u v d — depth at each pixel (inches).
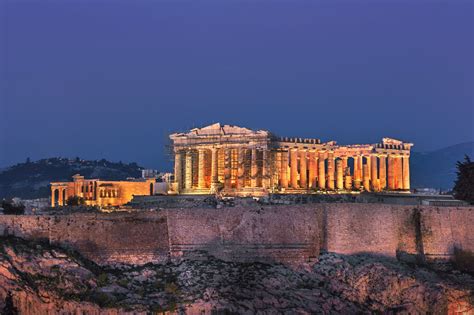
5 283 7436.0
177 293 7805.1
